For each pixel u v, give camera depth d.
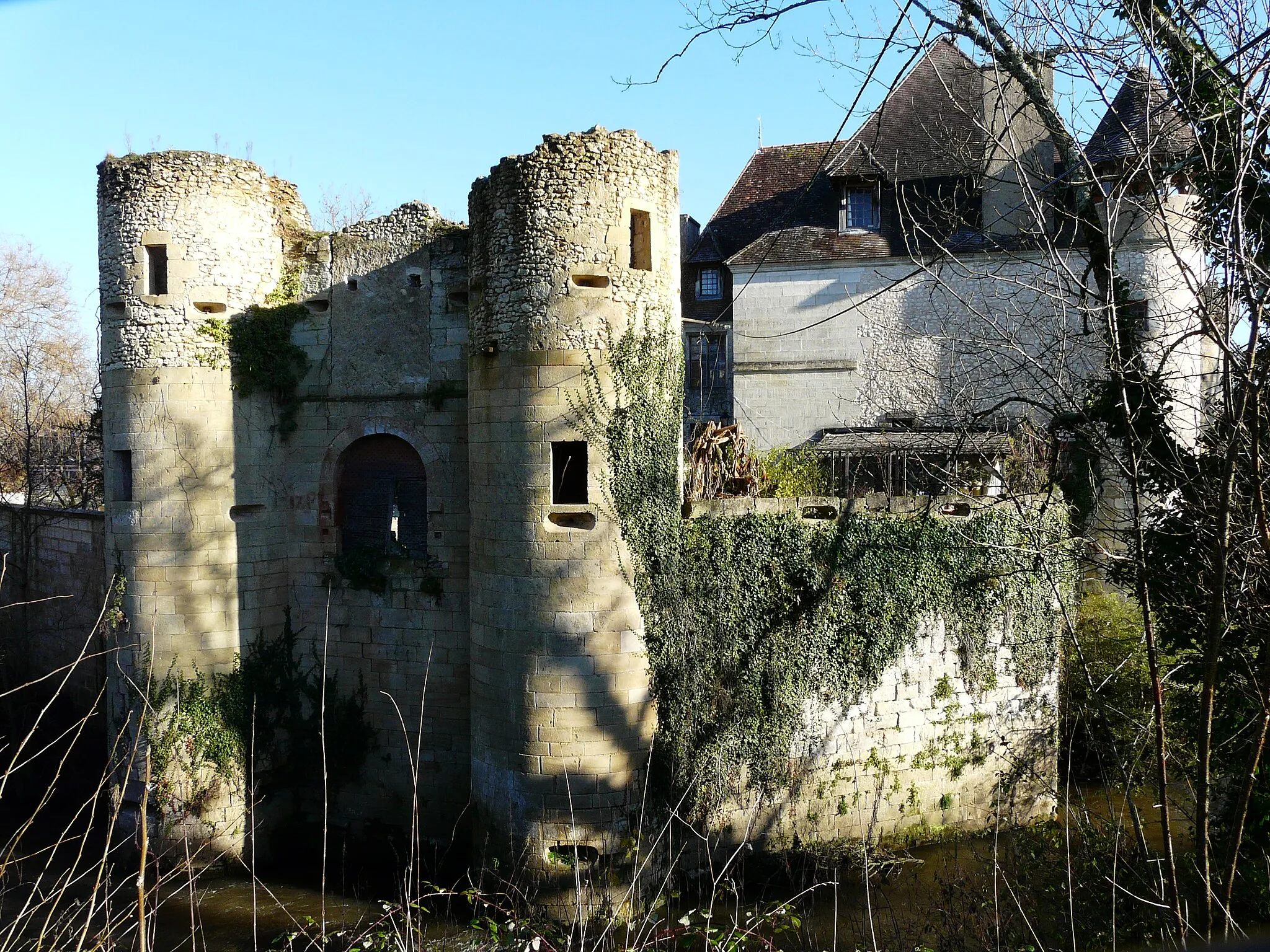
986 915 10.16
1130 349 8.43
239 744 14.88
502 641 13.40
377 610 15.42
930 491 18.27
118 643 15.02
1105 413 8.52
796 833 14.38
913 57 8.47
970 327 23.03
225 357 14.98
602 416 13.19
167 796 14.31
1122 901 9.69
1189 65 7.69
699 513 14.02
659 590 13.53
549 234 13.17
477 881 13.68
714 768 13.83
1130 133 7.09
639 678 13.38
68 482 26.80
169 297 14.66
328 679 15.69
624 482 13.29
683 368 14.23
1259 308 5.96
